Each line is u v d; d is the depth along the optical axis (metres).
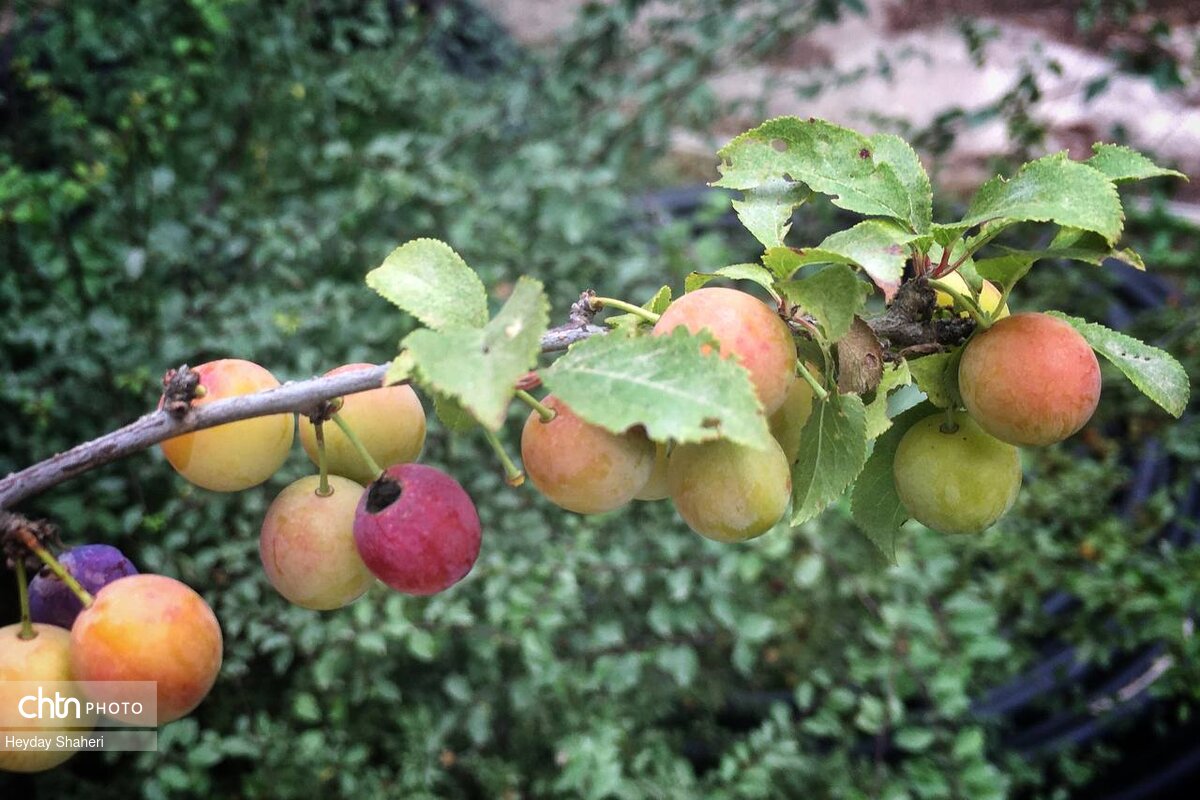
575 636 0.61
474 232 0.72
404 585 0.24
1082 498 0.72
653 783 0.53
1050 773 0.67
